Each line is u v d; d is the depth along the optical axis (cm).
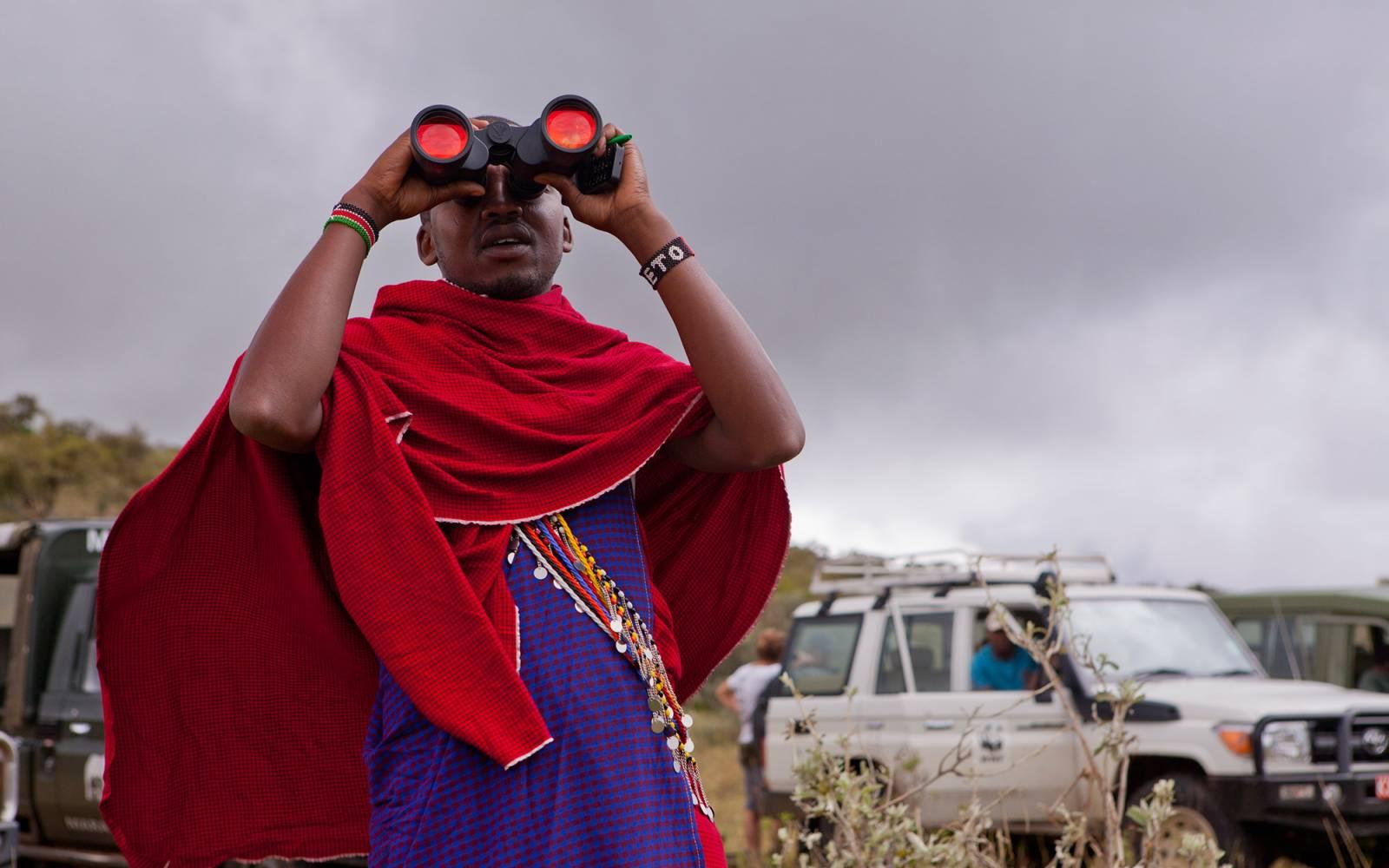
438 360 222
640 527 234
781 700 934
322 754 246
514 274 234
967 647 861
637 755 209
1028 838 814
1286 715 738
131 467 5550
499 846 201
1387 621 1216
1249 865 731
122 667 242
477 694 202
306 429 206
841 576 991
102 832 895
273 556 240
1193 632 879
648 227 225
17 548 973
